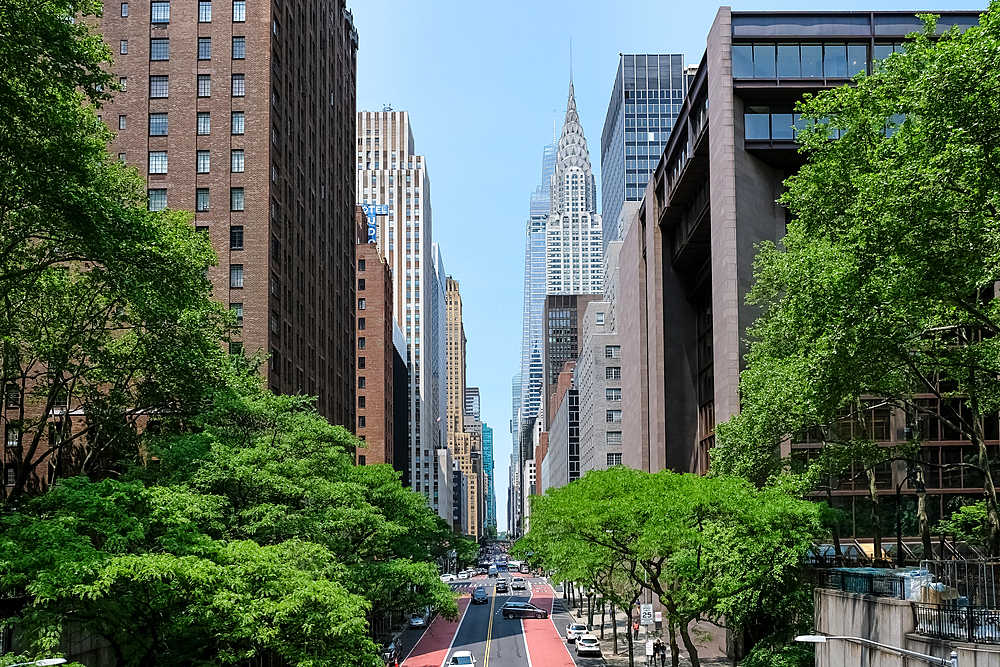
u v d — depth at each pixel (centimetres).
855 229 2502
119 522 2405
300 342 7169
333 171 8994
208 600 2309
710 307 7569
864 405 4319
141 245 2631
